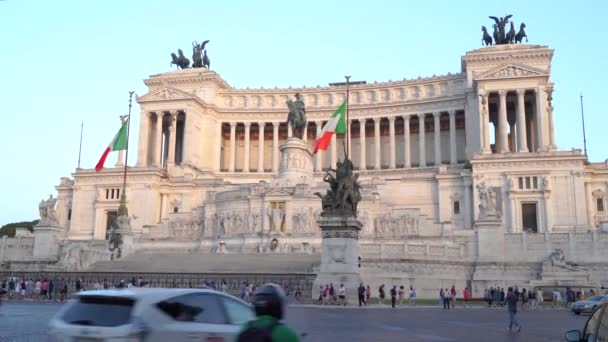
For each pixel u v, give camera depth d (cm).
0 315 3316
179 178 11069
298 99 10019
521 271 6638
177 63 13862
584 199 9256
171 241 9050
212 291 1348
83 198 10956
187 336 1219
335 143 13212
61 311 1255
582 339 1173
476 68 11850
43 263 7650
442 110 12288
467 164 10444
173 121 12625
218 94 13638
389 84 12988
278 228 8431
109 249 7344
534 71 10988
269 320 773
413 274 6244
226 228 8756
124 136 8619
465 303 5556
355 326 2858
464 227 9756
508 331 2822
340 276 4359
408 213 8338
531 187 9500
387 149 13500
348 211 4462
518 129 11081
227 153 13812
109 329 1161
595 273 6556
